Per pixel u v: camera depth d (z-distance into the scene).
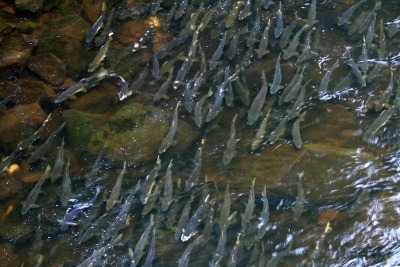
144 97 8.84
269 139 8.08
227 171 7.83
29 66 9.34
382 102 8.34
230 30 9.76
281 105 8.45
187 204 7.31
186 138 8.17
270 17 10.08
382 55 9.10
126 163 8.05
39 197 7.82
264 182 7.64
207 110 8.47
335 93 8.63
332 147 7.90
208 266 6.88
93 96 8.89
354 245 6.96
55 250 7.29
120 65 9.38
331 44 9.44
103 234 7.35
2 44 9.59
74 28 9.92
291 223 7.23
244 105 8.54
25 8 10.06
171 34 9.92
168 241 7.17
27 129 8.50
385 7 10.02
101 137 8.20
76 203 7.71
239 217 7.33
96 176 7.98
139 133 8.15
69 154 8.19
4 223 7.58
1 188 7.88
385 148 7.86
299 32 9.09
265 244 7.06
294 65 9.09
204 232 7.14
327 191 7.48
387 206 7.23
